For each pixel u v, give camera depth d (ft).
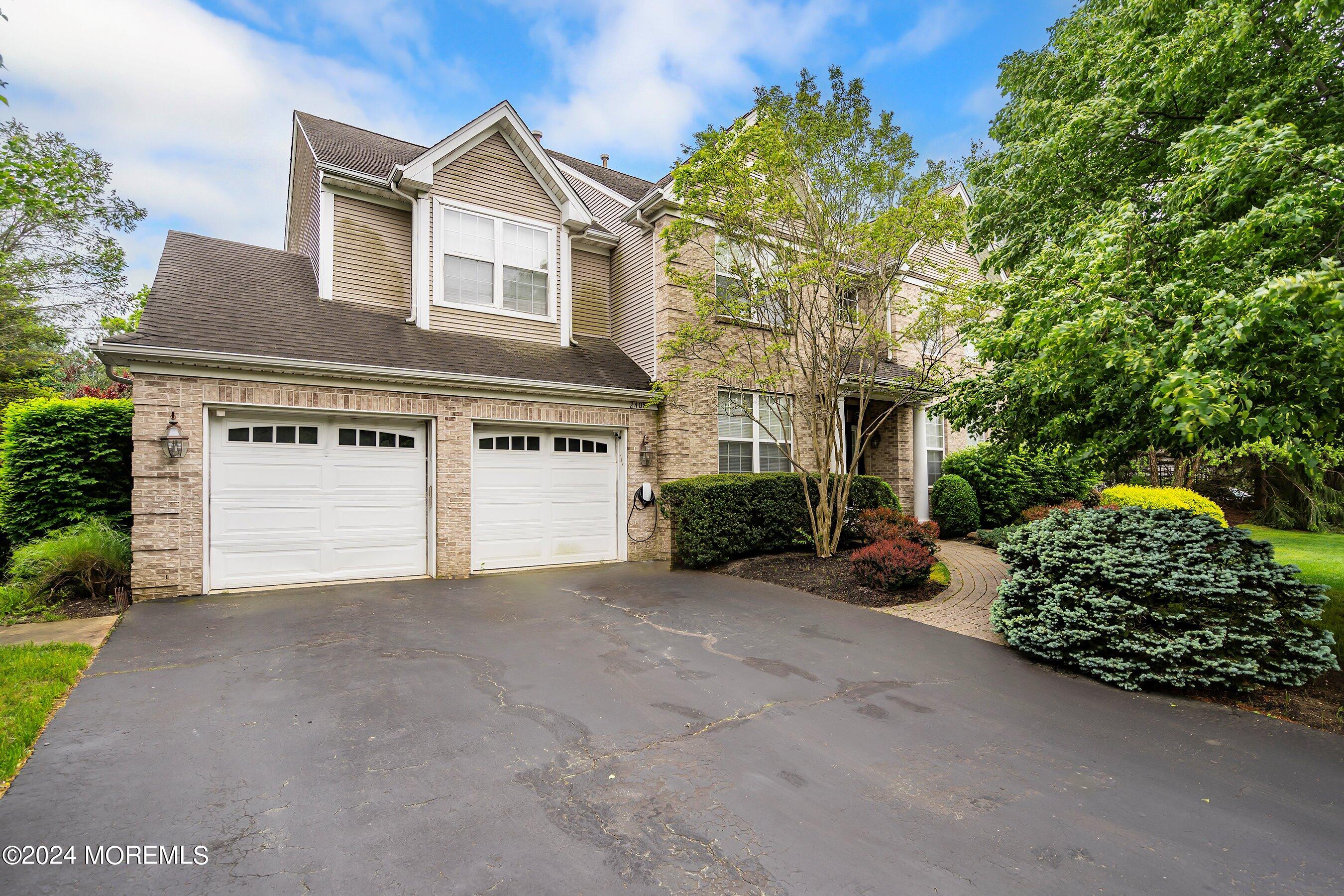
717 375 32.48
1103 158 22.15
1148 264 16.84
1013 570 18.98
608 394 33.55
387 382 27.63
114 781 10.40
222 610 21.99
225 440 24.91
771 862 8.57
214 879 7.98
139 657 16.88
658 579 29.04
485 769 11.12
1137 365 13.20
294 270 33.55
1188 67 18.01
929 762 11.74
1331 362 11.73
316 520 26.76
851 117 29.99
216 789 10.21
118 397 37.19
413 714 13.42
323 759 11.34
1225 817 9.92
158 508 23.25
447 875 8.15
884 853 8.82
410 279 34.01
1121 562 16.30
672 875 8.25
